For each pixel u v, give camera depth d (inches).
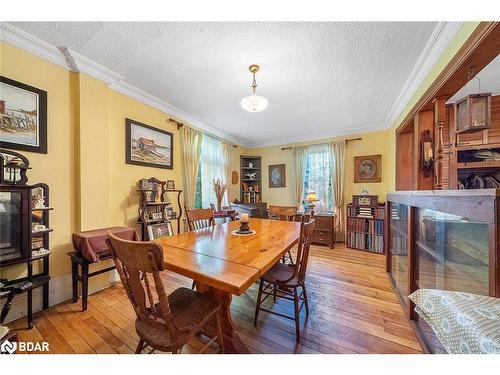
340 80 94.4
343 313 70.9
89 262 74.3
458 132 67.0
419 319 61.9
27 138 70.2
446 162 100.4
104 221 90.0
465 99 64.0
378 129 159.6
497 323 28.4
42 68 74.0
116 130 98.9
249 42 70.1
